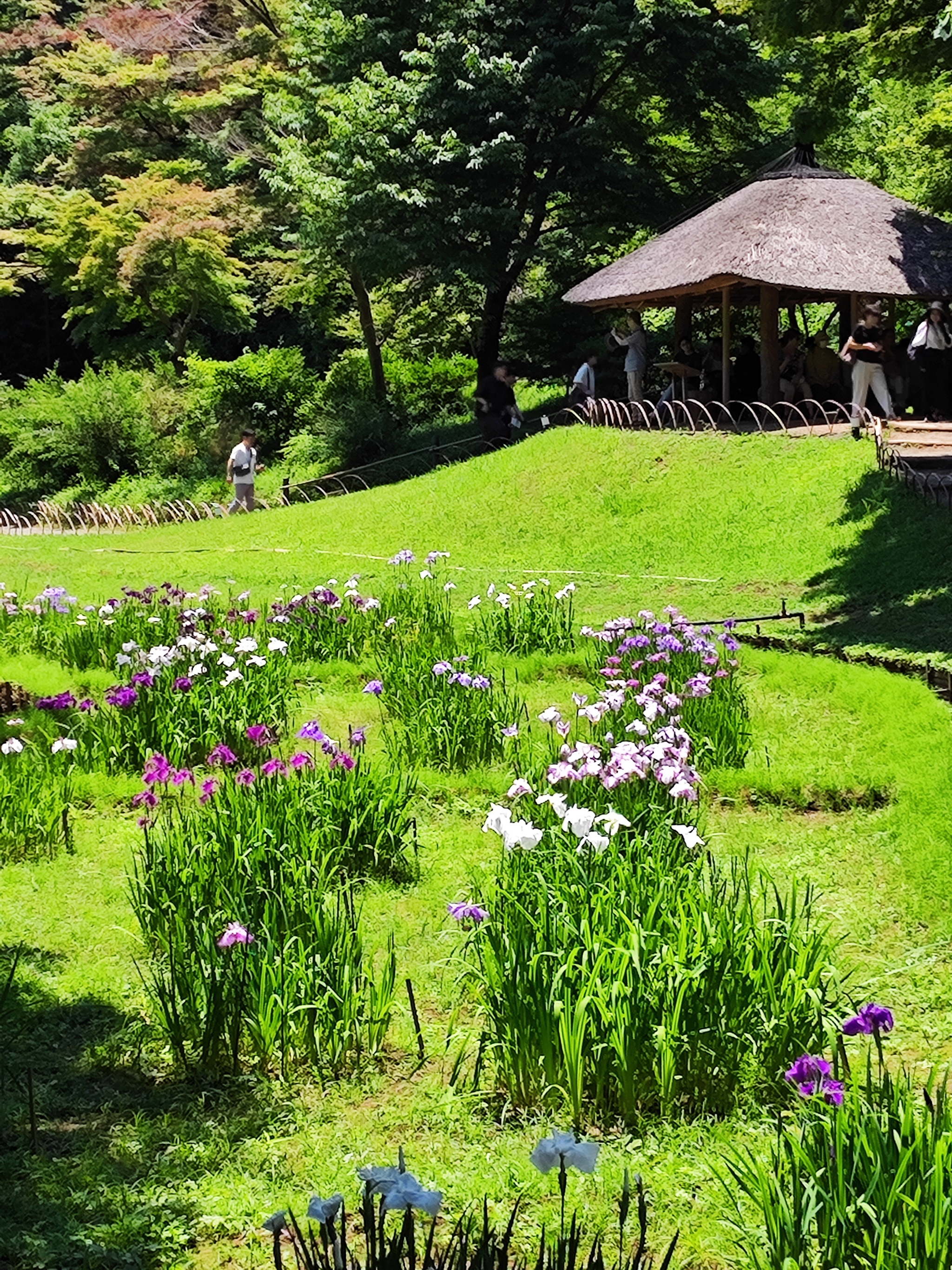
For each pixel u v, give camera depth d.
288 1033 5.16
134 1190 4.34
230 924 5.42
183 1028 5.25
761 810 8.32
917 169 29.81
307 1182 4.42
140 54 39.81
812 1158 3.77
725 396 22.69
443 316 33.28
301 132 30.95
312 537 21.31
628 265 24.56
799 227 21.16
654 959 4.84
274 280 40.62
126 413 36.19
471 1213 4.02
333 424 32.28
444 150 26.98
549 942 5.08
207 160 39.28
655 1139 4.58
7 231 39.53
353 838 7.11
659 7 27.25
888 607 13.33
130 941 6.45
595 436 21.91
